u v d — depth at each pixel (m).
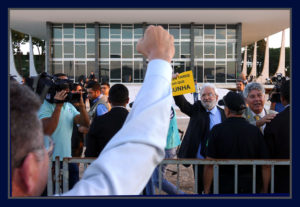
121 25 28.95
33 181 0.59
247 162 2.51
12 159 0.57
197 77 29.28
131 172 0.60
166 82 0.72
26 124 0.57
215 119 3.70
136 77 29.27
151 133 0.64
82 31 28.88
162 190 3.66
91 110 4.52
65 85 2.94
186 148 3.63
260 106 3.45
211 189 2.62
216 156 2.71
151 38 0.77
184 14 25.61
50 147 0.69
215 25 29.11
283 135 2.69
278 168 2.69
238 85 6.55
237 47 29.00
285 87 2.81
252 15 25.97
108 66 29.16
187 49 29.06
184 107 3.87
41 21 27.91
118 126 3.11
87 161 2.59
